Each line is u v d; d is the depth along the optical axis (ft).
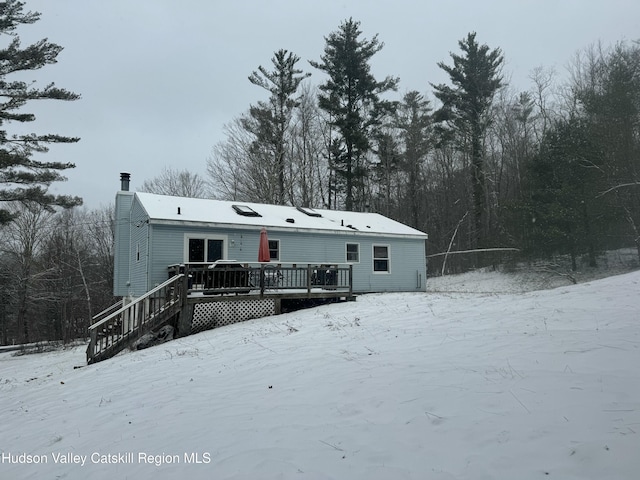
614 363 16.20
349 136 107.45
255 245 58.13
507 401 13.73
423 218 122.31
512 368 17.06
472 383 15.87
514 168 109.40
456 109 110.73
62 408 22.34
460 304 37.22
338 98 111.34
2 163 63.72
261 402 17.53
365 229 68.44
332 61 110.83
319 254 63.57
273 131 111.45
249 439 13.80
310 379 19.67
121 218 63.87
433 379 16.94
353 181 111.65
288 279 57.16
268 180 108.47
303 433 13.62
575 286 40.75
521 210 82.38
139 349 37.86
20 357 61.93
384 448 11.75
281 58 111.96
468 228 115.14
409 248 72.74
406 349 22.77
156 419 17.67
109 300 118.93
